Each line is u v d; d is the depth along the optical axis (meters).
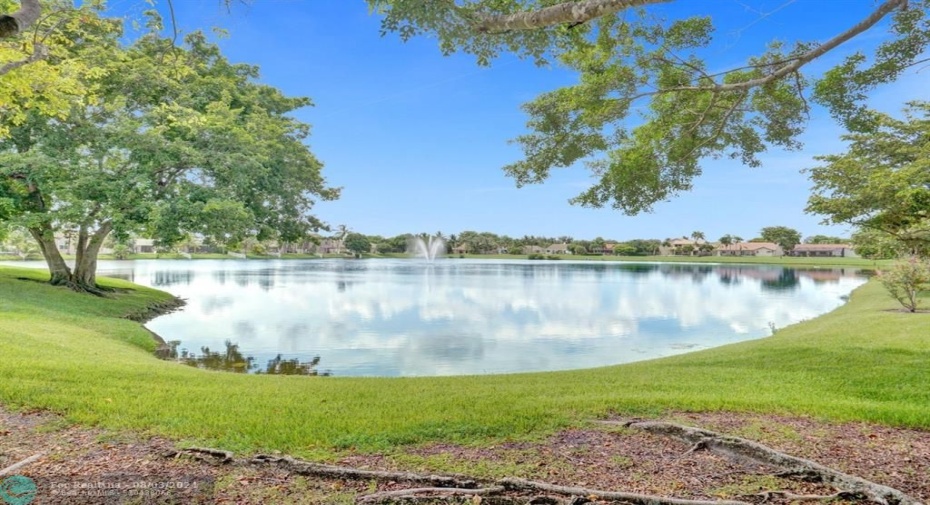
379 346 12.48
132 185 16.94
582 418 4.88
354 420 4.74
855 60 5.27
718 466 3.76
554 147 6.75
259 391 6.04
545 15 3.78
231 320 16.86
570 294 26.66
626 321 16.97
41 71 7.41
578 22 3.77
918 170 12.67
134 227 16.34
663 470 3.69
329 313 18.58
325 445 4.13
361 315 18.08
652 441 4.27
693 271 57.66
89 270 20.03
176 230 17.00
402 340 13.30
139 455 3.84
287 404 5.33
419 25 4.30
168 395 5.54
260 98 22.97
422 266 64.12
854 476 3.44
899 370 7.16
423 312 18.92
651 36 5.68
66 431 4.35
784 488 3.40
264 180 20.23
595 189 7.05
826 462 3.81
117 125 17.22
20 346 8.20
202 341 13.11
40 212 17.59
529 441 4.26
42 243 19.23
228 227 17.91
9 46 7.18
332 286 30.91
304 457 3.87
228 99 20.36
